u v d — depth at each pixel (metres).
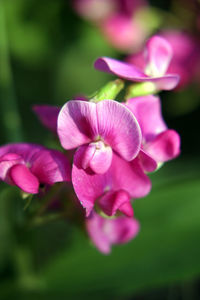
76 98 0.28
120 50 0.48
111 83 0.28
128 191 0.28
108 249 0.32
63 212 0.31
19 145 0.29
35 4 0.47
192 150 0.43
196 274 0.33
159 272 0.33
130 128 0.27
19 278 0.34
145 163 0.28
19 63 0.46
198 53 0.45
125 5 0.47
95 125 0.28
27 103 0.45
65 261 0.34
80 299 0.33
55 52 0.47
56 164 0.28
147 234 0.34
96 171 0.28
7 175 0.28
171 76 0.28
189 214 0.34
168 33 0.47
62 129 0.27
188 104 0.45
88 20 0.48
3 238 0.38
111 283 0.34
